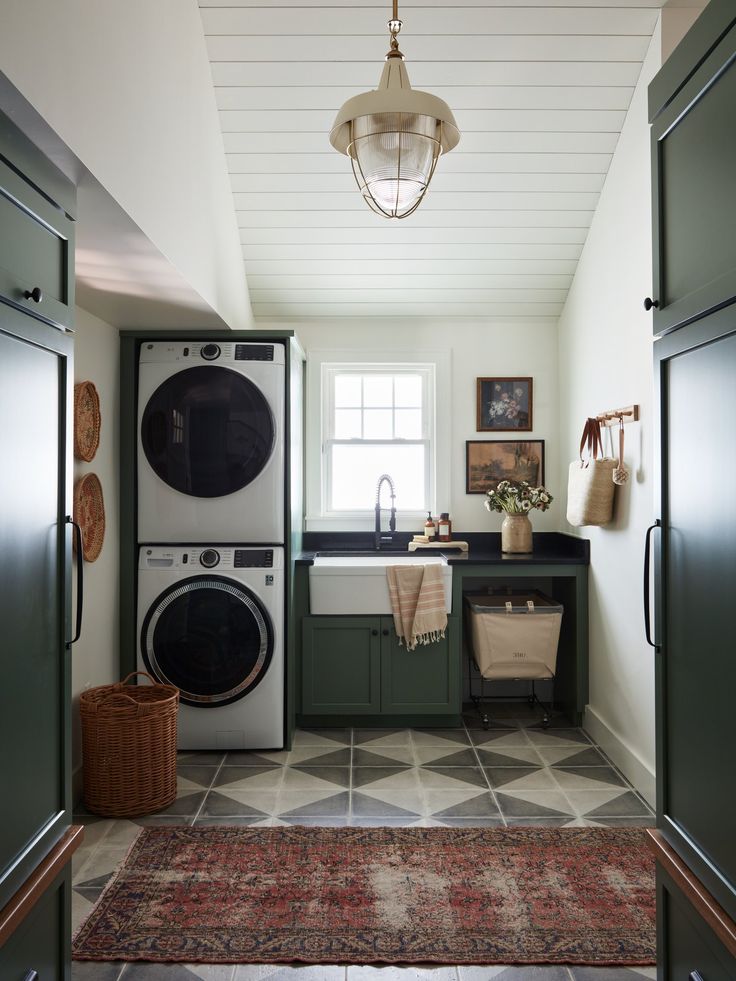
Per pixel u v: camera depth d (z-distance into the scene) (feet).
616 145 11.50
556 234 12.96
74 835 5.74
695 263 5.00
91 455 10.46
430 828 9.42
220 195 11.34
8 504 4.80
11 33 4.56
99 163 6.14
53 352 5.53
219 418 11.95
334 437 15.07
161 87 8.14
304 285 13.92
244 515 12.00
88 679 10.76
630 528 10.94
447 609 12.99
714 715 4.73
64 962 5.67
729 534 4.51
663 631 5.53
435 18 9.87
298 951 7.00
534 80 10.65
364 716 13.28
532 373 14.88
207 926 7.38
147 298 10.05
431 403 14.96
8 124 4.71
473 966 6.82
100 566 11.21
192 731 12.00
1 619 4.69
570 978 6.67
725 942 4.44
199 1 9.75
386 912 7.60
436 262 13.48
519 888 8.04
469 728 13.24
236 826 9.50
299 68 10.54
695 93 4.92
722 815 4.63
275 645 11.94
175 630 11.88
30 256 5.12
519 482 14.76
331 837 9.18
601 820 9.65
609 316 11.80
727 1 4.44
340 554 13.85
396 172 7.38
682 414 5.22
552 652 13.07
